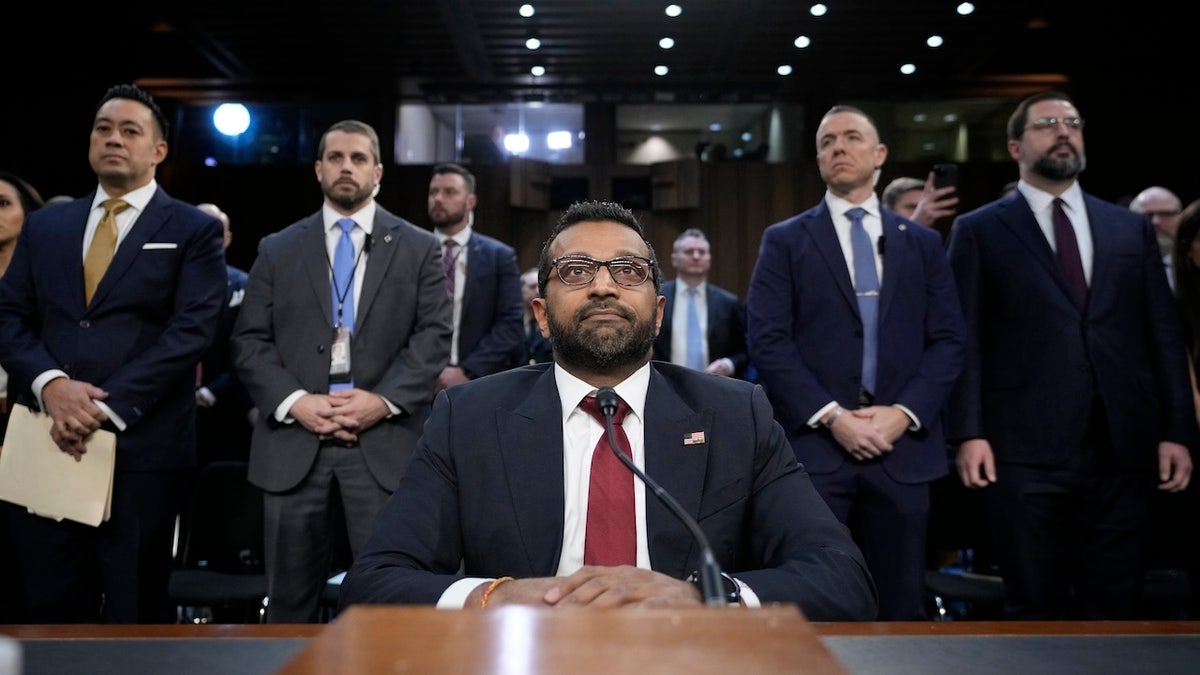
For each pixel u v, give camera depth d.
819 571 1.30
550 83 9.59
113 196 2.57
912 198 3.74
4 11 7.71
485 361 3.53
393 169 8.93
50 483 2.32
